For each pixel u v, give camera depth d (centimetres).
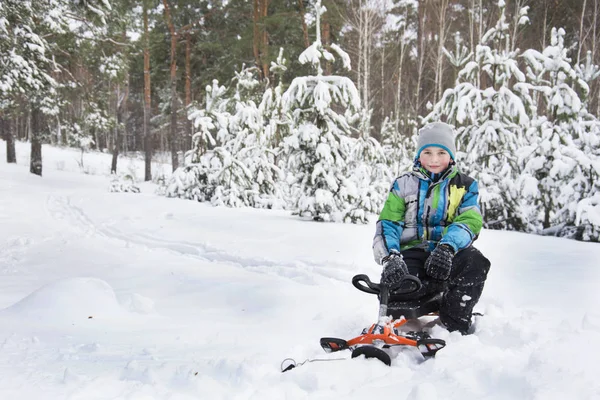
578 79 936
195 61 3131
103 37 1978
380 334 224
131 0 2317
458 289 267
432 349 220
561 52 945
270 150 1478
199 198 1538
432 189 283
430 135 283
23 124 5125
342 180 1034
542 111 1981
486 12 2178
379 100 2544
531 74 1012
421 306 274
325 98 1023
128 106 5250
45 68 1823
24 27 1410
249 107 1503
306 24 2322
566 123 916
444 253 248
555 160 876
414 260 280
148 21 2680
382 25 2331
